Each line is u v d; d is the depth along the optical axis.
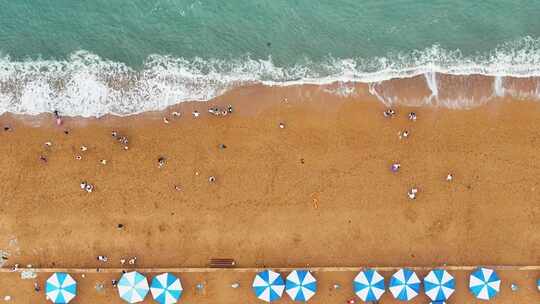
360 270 25.78
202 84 26.48
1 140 25.75
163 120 26.14
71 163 25.80
